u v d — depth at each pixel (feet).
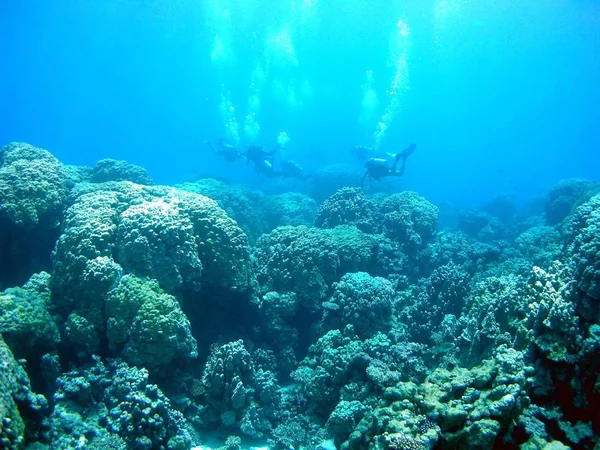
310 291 24.40
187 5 169.89
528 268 26.89
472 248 35.04
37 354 16.81
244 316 24.45
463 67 266.98
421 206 37.37
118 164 39.09
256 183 112.57
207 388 18.60
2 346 14.02
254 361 22.18
